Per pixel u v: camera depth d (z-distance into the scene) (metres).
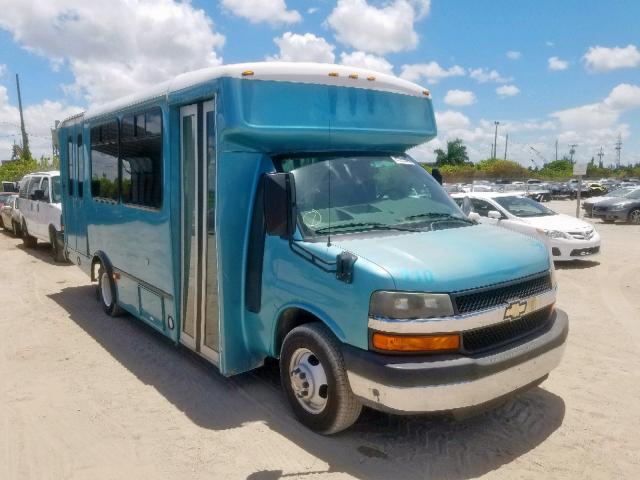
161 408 4.90
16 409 4.92
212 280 5.03
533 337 4.16
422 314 3.64
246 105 4.42
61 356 6.24
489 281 3.87
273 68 4.54
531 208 12.99
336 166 4.82
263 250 4.63
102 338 6.87
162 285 5.84
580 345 6.56
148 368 5.85
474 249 4.10
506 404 4.92
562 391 5.23
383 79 5.18
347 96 4.91
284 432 4.43
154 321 6.19
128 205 6.57
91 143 7.79
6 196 18.69
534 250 4.39
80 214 8.53
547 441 4.29
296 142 4.73
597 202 23.27
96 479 3.85
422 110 5.53
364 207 4.67
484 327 3.82
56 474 3.92
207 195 4.99
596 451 4.15
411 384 3.58
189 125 5.25
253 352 4.99
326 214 4.49
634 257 13.22
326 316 4.04
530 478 3.79
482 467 3.93
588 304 8.54
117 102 6.79
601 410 4.83
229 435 4.40
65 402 5.05
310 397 4.36
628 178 84.19
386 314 3.65
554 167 91.25
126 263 6.83
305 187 4.57
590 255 11.93
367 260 3.82
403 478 3.78
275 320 4.54
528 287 4.18
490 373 3.74
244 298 4.83
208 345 5.18
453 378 3.62
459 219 4.95
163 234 5.68
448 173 66.81
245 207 4.75
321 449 4.16
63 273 11.17
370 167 4.99
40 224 13.05
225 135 4.49
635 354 6.25
